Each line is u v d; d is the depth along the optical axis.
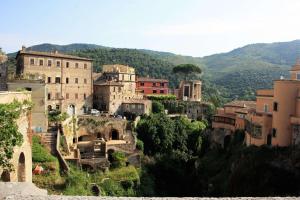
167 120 87.75
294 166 46.34
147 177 70.56
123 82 110.12
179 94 129.75
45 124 60.44
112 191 59.25
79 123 79.62
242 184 52.28
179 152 82.19
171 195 70.81
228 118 77.69
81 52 190.12
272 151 51.59
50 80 86.50
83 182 54.09
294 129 49.69
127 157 71.88
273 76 188.50
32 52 83.50
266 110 58.59
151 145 82.56
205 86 168.75
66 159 59.72
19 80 59.47
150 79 133.00
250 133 59.75
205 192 64.25
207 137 86.81
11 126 25.91
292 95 51.25
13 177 27.59
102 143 71.00
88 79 96.31
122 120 83.69
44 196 17.31
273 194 45.91
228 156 69.44
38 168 49.84
